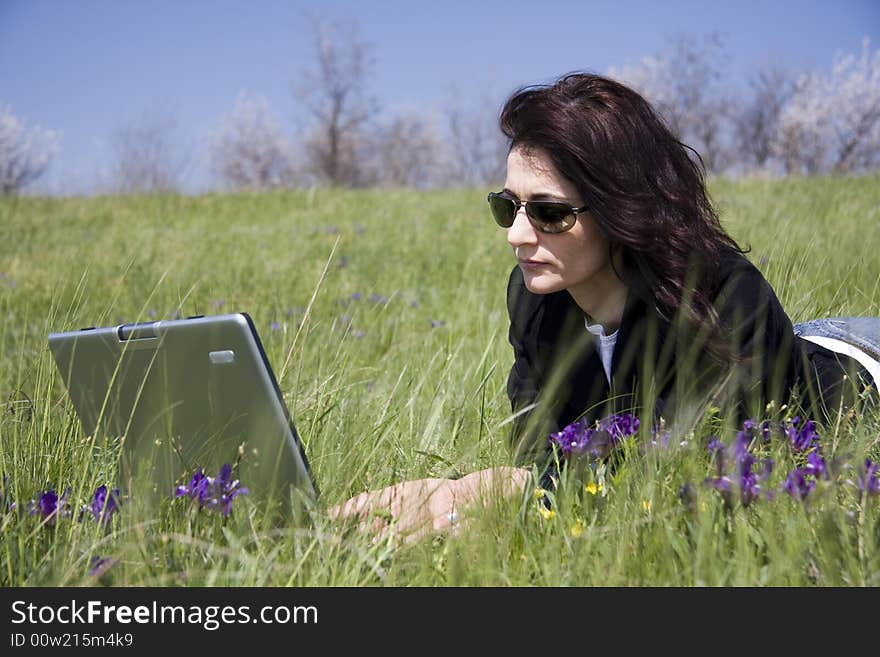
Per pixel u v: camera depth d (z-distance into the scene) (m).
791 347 3.33
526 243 3.03
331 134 63.78
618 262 3.11
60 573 2.43
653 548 2.37
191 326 2.60
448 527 2.71
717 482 2.42
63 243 13.65
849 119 42.97
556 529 2.59
